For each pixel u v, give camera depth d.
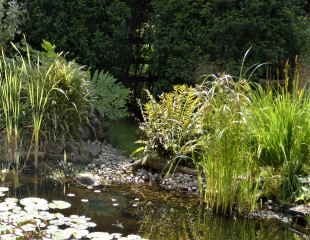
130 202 5.02
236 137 4.85
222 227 4.66
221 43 7.09
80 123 6.15
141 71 7.96
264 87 7.04
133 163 5.91
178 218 4.77
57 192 5.11
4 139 5.94
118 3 7.46
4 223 4.29
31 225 4.27
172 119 5.75
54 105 5.95
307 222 4.76
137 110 7.88
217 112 4.91
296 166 5.28
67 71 6.16
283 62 7.30
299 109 5.54
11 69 6.48
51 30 7.46
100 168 5.87
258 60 7.02
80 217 4.51
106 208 4.82
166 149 5.78
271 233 4.61
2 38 7.23
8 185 5.19
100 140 6.59
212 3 7.14
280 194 5.20
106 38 7.45
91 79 7.38
